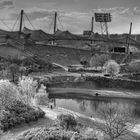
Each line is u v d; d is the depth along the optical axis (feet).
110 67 465.47
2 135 89.20
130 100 323.37
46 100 219.41
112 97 338.75
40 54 618.85
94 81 423.23
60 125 105.81
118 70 472.44
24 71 408.46
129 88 404.36
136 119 190.49
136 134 137.69
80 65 590.14
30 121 126.41
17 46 610.24
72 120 112.06
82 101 301.22
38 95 217.36
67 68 543.39
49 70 487.20
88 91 375.04
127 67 509.76
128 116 162.20
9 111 126.52
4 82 145.48
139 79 447.01
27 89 198.90
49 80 403.75
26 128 115.34
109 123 130.72
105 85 414.41
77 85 406.00
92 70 513.86
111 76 456.04
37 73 441.68
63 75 444.55
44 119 135.23
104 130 118.52
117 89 401.90
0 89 138.62
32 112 135.13
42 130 67.00
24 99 164.04
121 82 418.51
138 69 481.46
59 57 634.84
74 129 102.73
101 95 349.41
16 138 66.44
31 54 588.50
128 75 463.01
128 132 136.05
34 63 510.17
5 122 113.19
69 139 64.80
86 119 163.94
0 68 389.80
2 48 568.41
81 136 69.26
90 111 236.84
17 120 119.55
